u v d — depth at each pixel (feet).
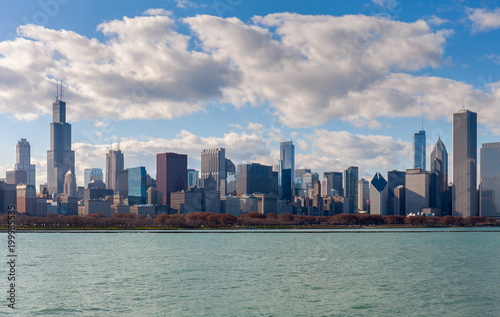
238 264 595.06
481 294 383.65
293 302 348.79
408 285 426.92
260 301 351.46
